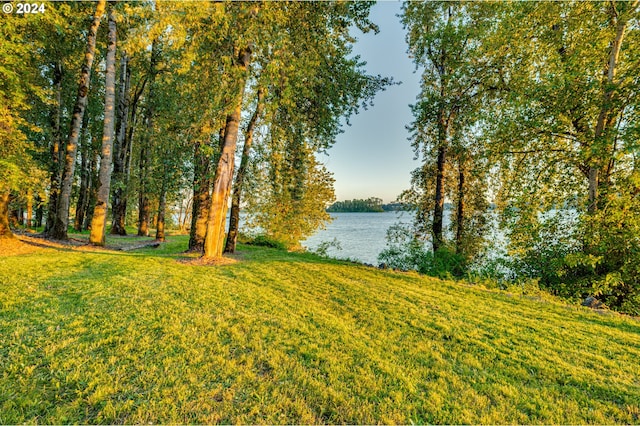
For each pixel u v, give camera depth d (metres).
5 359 2.92
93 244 10.28
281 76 7.81
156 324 3.93
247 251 12.53
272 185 13.20
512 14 9.95
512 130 9.45
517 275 9.45
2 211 8.86
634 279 7.66
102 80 17.83
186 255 9.97
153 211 29.50
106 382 2.69
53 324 3.75
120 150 17.28
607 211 7.96
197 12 6.55
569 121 8.97
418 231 14.00
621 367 3.60
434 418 2.55
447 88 11.74
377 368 3.29
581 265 8.47
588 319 5.30
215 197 8.92
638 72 7.37
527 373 3.39
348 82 11.00
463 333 4.43
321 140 12.37
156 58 15.53
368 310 5.23
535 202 9.86
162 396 2.57
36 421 2.19
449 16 12.76
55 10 8.82
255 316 4.51
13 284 5.16
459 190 14.05
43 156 14.51
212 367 3.05
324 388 2.84
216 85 7.86
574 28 9.09
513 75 10.27
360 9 9.59
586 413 2.73
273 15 7.30
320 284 6.85
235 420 2.35
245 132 11.87
